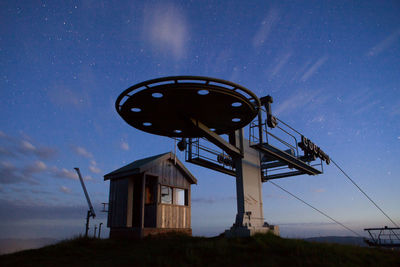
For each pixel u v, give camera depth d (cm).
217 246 1098
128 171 1780
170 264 948
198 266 914
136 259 1069
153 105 1031
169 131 1273
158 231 1745
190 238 1564
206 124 1224
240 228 1341
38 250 1296
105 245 1430
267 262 898
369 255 1057
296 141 1736
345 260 943
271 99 1503
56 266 1038
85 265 1039
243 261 934
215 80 902
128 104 1029
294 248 1028
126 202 1753
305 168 1831
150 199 1905
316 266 851
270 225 1557
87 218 1650
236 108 1066
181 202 2012
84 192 1716
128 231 1677
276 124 1488
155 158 1906
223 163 1692
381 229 1950
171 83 904
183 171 2050
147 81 900
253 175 1609
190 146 1508
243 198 1467
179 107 1049
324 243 1166
